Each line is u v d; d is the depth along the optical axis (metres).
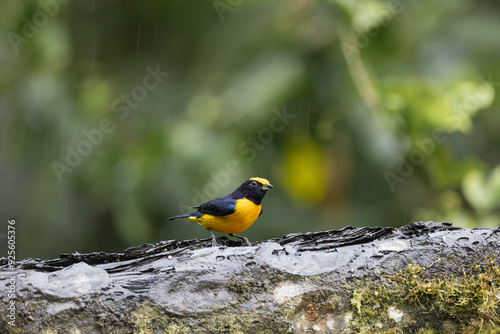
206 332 5.24
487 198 9.91
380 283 5.49
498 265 5.54
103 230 12.48
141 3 12.34
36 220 12.03
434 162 10.27
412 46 10.99
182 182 10.84
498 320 5.44
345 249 5.71
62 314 5.03
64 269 5.27
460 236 5.75
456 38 10.98
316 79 10.46
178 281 5.33
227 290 5.38
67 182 11.82
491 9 11.23
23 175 12.37
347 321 5.44
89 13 12.58
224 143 10.62
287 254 5.62
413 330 5.48
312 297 5.43
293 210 11.59
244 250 5.61
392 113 9.73
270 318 5.34
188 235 11.55
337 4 9.78
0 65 11.85
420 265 5.55
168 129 10.89
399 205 11.21
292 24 10.53
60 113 11.88
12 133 12.11
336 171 10.62
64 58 12.05
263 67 10.62
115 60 12.89
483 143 12.40
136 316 5.16
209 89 11.41
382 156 9.78
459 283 5.48
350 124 10.10
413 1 11.08
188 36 12.45
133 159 11.06
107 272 5.41
